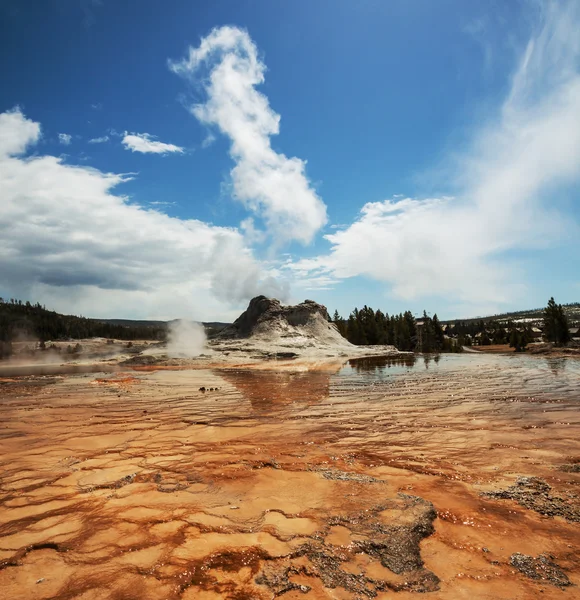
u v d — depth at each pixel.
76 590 3.34
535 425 9.16
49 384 17.86
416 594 3.29
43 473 6.32
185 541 4.13
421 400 12.80
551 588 3.36
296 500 5.19
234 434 8.83
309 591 3.32
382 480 5.94
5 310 97.00
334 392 14.74
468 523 4.54
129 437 8.57
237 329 43.53
